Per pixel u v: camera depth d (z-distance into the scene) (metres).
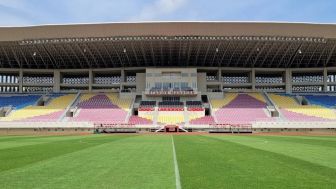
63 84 72.44
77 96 69.31
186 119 60.25
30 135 40.81
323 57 65.94
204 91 69.00
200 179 8.95
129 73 73.62
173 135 40.81
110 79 73.69
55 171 10.25
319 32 57.28
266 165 11.68
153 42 59.94
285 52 63.91
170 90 67.19
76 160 13.08
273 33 57.12
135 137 34.44
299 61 67.81
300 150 17.97
